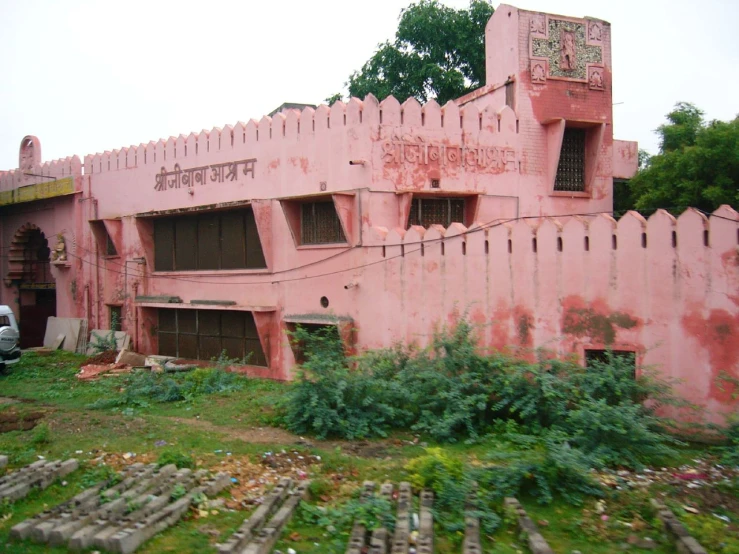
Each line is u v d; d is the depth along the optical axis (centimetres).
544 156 1366
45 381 1470
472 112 1297
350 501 644
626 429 767
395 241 1177
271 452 826
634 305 916
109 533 552
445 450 840
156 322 1714
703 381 863
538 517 622
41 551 545
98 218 1839
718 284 854
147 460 798
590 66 1404
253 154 1432
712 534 564
